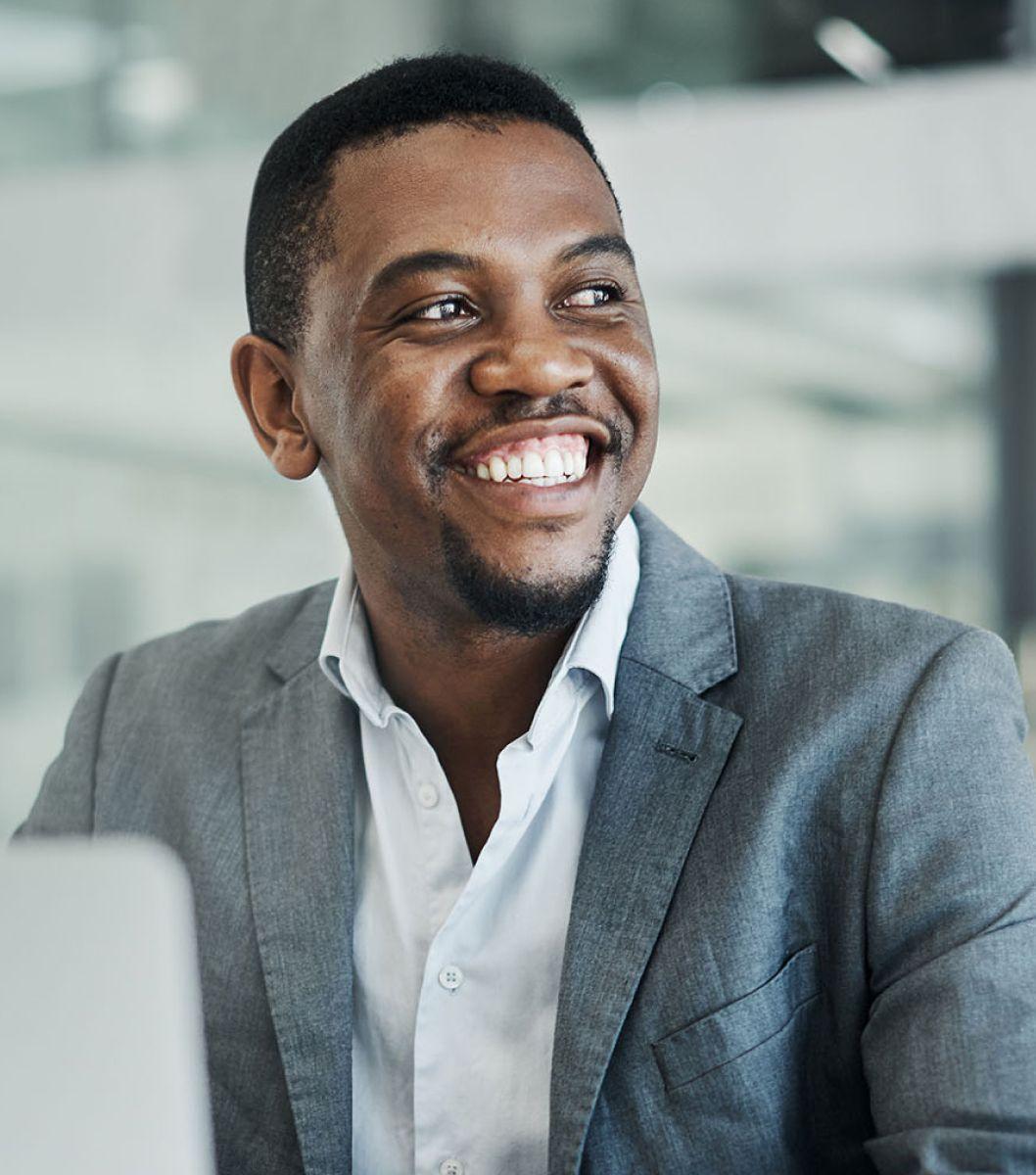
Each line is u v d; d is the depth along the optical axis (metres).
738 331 3.97
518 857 1.18
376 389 1.12
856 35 3.89
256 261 1.28
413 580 1.15
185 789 1.29
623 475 1.16
